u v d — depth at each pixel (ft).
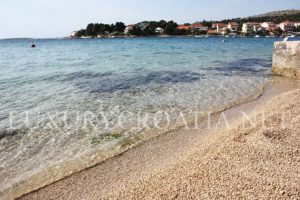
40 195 17.79
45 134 27.02
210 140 23.97
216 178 16.26
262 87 46.88
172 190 15.60
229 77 56.80
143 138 25.73
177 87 47.34
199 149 21.71
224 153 19.27
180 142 24.61
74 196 17.52
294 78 55.57
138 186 16.78
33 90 46.14
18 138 26.16
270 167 17.24
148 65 79.92
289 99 34.45
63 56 128.47
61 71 70.69
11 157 22.63
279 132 22.44
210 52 130.62
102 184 18.60
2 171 20.57
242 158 18.43
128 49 176.55
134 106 35.83
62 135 26.73
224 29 506.07
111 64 85.51
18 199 17.47
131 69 71.61
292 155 18.78
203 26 567.18
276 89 45.37
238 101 37.76
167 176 17.38
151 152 22.89
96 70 71.41
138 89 46.06
